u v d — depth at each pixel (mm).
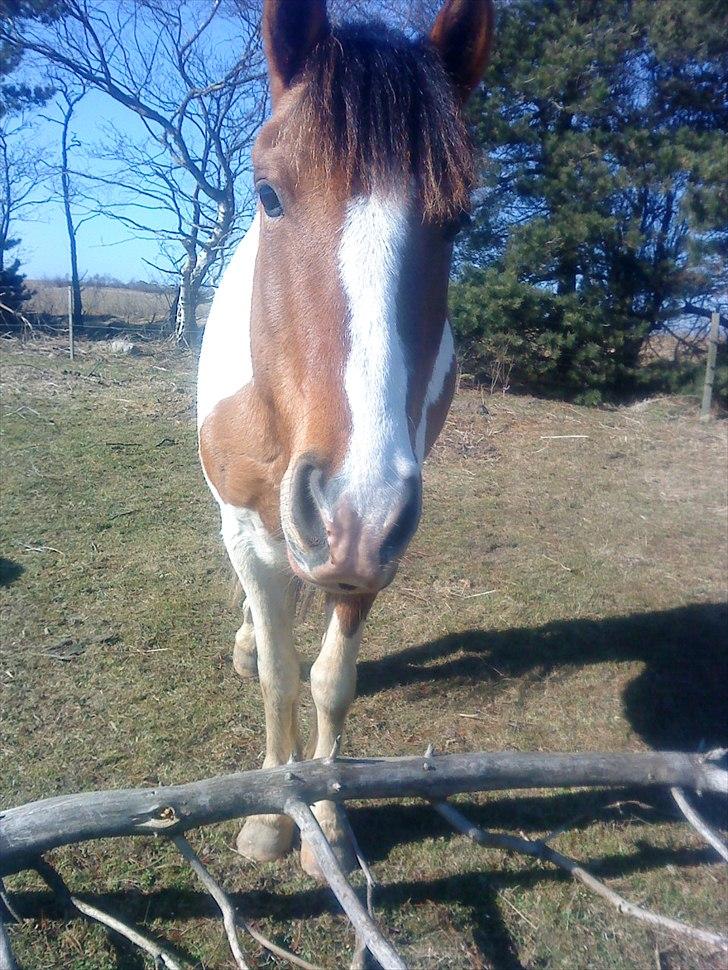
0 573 3859
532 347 9844
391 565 1406
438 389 2451
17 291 16484
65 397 7770
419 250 1577
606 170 9344
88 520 4633
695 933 1736
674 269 9727
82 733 2699
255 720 2824
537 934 1988
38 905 2008
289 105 1684
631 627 3719
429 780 2066
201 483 5391
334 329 1523
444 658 3357
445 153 1564
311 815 1867
